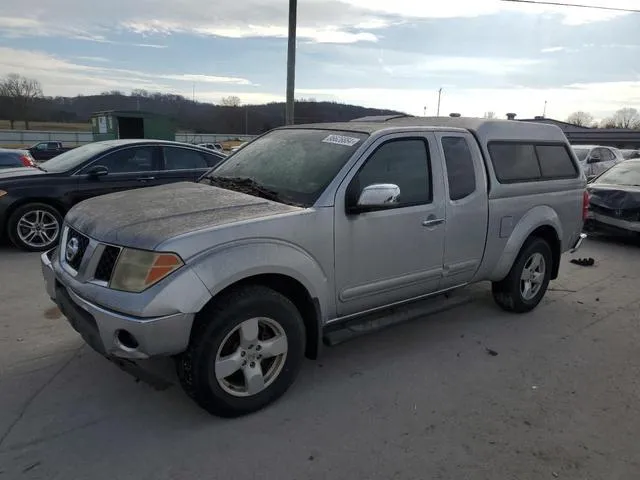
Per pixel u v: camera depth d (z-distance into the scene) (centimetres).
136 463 287
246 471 282
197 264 297
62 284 349
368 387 379
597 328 510
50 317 490
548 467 293
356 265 378
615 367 423
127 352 296
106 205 364
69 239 359
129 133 3291
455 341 469
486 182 469
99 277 313
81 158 801
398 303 426
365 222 377
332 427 326
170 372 374
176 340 295
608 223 922
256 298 321
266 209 344
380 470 286
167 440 308
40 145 4016
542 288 552
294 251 338
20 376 378
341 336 381
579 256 843
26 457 289
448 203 434
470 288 625
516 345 463
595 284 673
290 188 378
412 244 411
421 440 315
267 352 336
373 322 407
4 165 1345
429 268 430
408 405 355
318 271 354
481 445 312
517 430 329
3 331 456
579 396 374
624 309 571
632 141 5034
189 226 310
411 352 443
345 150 390
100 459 289
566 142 580
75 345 430
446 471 287
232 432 318
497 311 551
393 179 401
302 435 317
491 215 473
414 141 420
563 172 565
